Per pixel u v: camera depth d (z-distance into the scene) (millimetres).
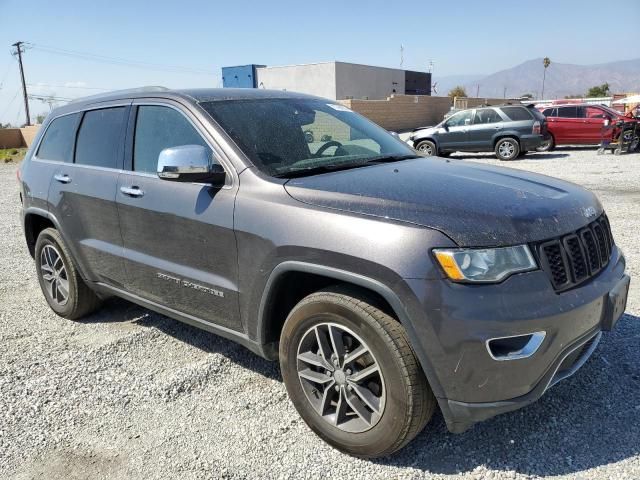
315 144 3631
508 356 2430
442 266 2439
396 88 55438
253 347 3234
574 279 2658
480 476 2658
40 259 5016
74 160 4445
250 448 2971
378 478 2691
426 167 3496
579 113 18656
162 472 2814
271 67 47625
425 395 2582
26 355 4219
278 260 2893
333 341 2803
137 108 3938
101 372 3887
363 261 2564
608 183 11359
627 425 2961
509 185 3051
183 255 3475
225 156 3268
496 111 17234
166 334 4492
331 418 2910
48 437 3160
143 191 3670
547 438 2902
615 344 3852
